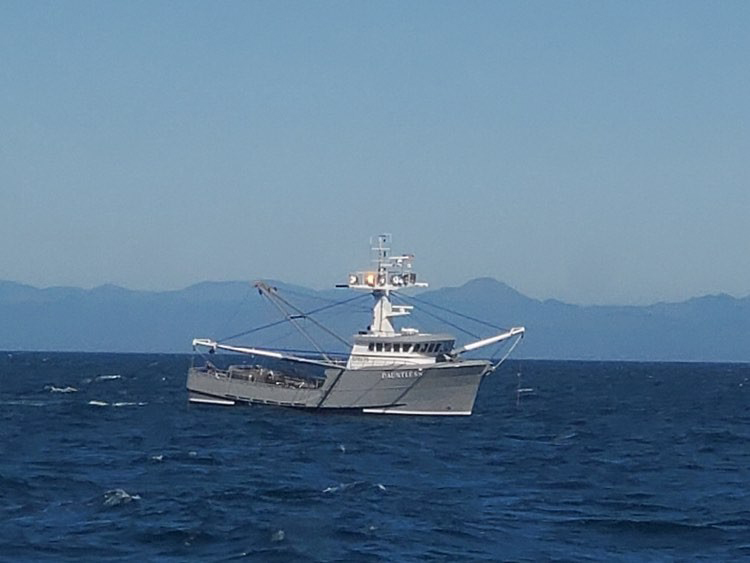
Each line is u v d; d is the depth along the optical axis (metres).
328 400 106.25
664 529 49.59
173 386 190.75
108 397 153.62
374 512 52.06
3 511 51.28
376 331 106.38
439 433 95.12
